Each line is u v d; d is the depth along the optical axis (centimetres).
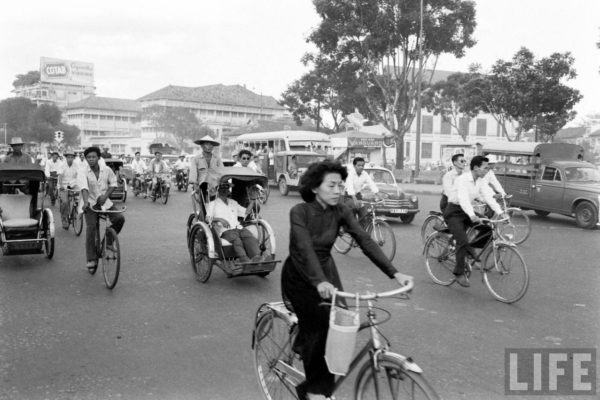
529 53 3055
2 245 863
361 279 811
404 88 3250
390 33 2961
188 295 695
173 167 2634
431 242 798
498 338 546
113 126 11512
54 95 13638
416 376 277
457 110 4494
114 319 589
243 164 1299
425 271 875
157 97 9994
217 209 787
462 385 429
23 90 14800
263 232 797
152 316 602
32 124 8488
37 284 741
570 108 3070
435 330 568
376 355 300
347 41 3061
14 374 439
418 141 3066
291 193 2516
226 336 537
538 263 960
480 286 780
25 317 591
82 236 1165
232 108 10588
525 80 3000
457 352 503
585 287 777
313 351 329
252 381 431
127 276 798
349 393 409
